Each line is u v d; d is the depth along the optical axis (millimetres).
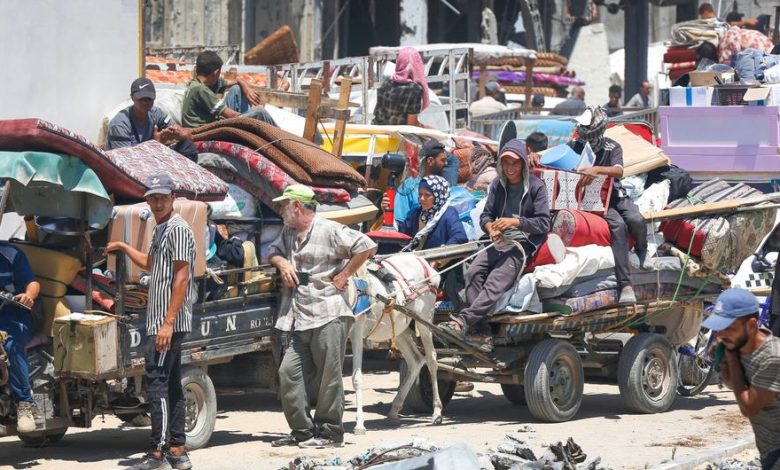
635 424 36750
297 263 32156
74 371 29297
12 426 29891
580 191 37312
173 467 29250
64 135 29125
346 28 106812
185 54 72562
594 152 38438
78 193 30250
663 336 39375
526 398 36312
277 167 37062
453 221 38406
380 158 47969
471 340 35781
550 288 36000
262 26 92188
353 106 56562
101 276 31781
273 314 33844
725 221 39156
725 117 49188
